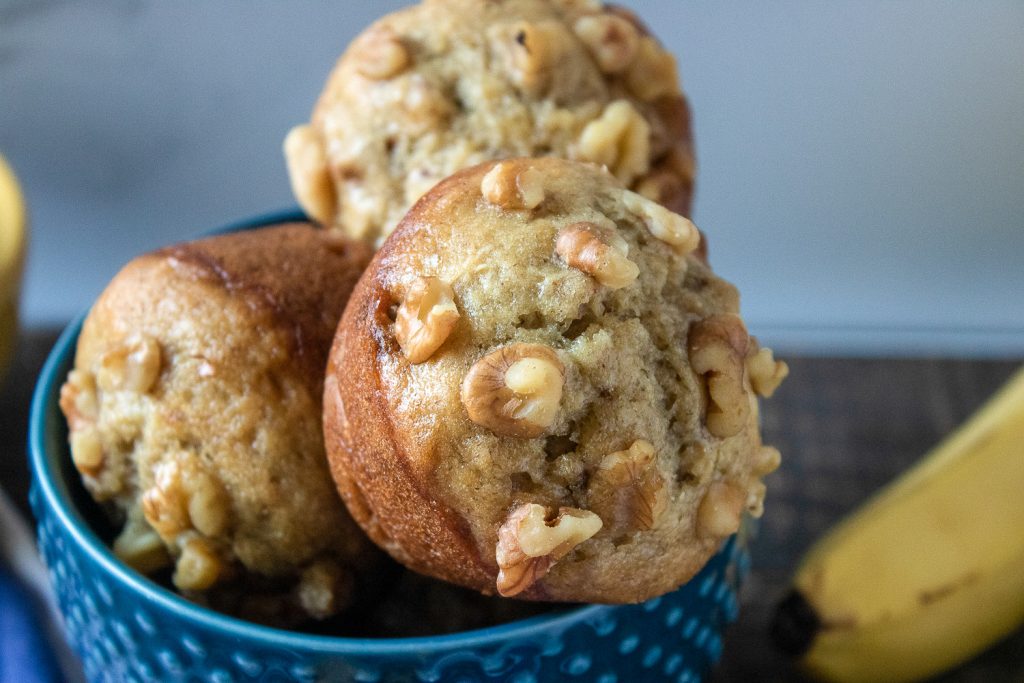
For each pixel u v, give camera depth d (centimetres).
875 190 45
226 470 26
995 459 33
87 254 46
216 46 43
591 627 25
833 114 44
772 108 44
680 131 30
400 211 28
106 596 25
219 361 26
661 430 24
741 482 25
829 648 31
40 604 34
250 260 27
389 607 27
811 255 47
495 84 27
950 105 44
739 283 47
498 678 25
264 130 44
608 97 28
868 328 44
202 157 45
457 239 24
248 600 27
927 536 32
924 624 31
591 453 23
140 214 46
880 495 34
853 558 32
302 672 24
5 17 41
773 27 43
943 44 43
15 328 37
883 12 42
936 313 47
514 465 23
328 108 29
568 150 27
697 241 25
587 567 24
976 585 31
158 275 27
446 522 24
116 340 26
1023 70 42
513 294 23
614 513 24
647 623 25
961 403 39
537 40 27
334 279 27
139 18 42
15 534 35
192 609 25
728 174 46
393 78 28
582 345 23
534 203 24
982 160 44
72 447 26
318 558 27
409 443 23
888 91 44
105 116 43
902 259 46
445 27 28
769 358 25
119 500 27
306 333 26
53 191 45
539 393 23
